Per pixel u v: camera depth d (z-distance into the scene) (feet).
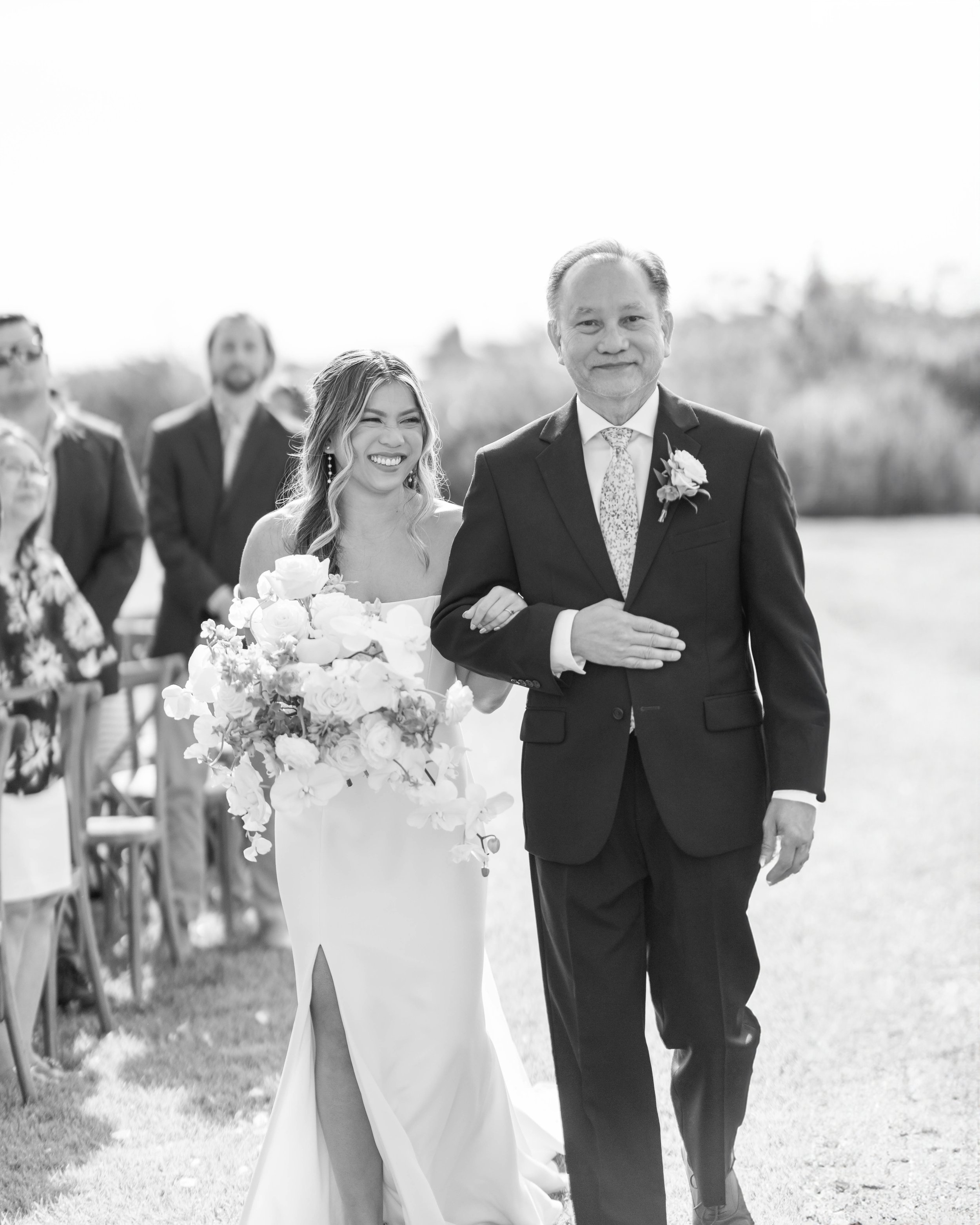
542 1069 15.89
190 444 21.70
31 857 15.43
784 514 11.00
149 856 21.02
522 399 108.88
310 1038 11.57
